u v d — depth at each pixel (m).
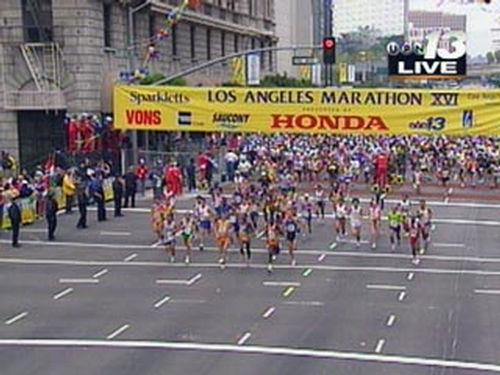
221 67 71.81
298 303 23.06
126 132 46.75
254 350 18.80
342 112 32.97
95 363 17.94
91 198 38.84
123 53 51.19
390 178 48.50
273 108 33.78
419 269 27.52
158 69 56.44
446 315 21.78
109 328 20.69
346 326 20.75
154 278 26.20
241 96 34.16
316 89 33.81
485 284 25.39
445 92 32.03
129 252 30.12
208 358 18.23
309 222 33.81
